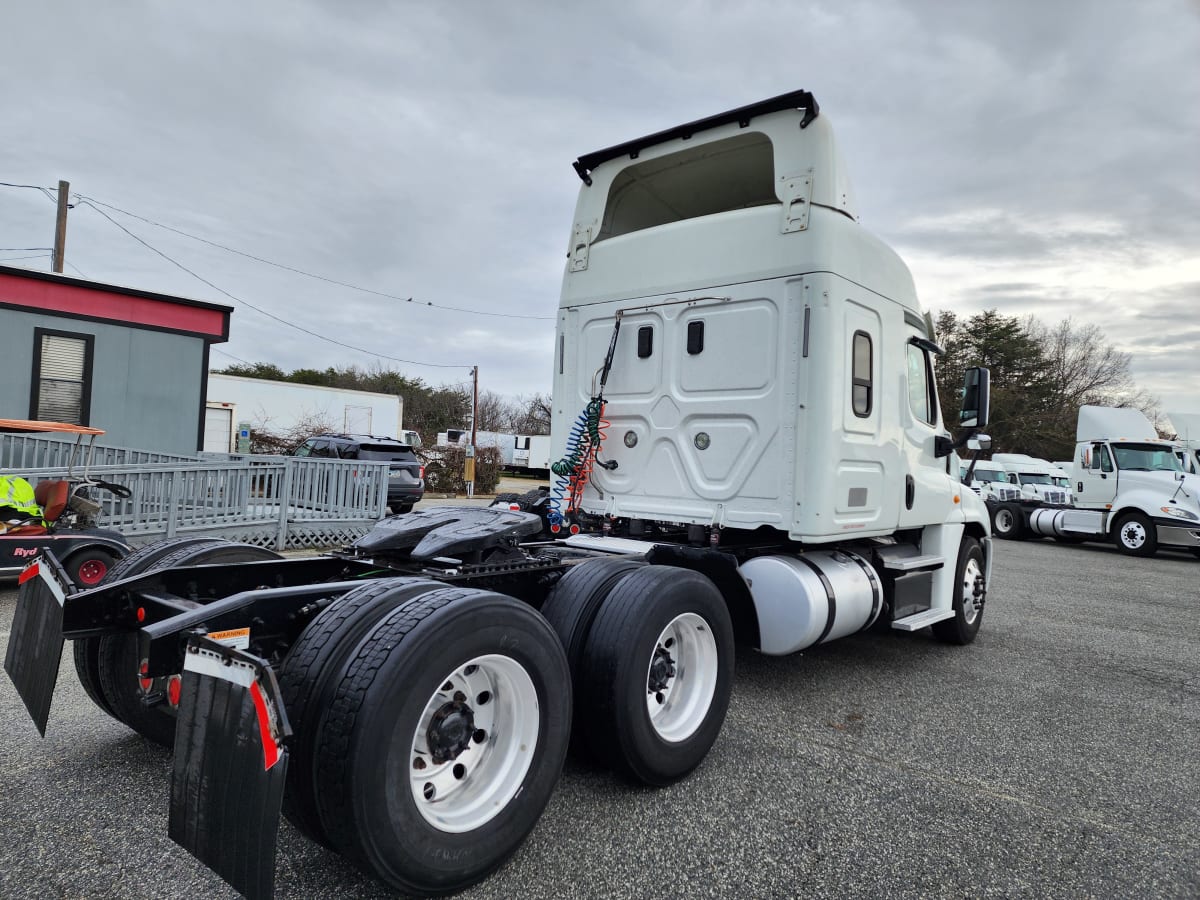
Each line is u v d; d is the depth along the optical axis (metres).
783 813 3.04
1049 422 44.56
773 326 4.30
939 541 5.71
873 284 4.67
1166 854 2.84
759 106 4.36
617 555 4.24
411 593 2.44
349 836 2.02
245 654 1.97
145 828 2.69
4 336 10.74
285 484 9.47
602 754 3.07
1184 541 14.27
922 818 3.05
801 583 4.15
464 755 2.46
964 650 6.09
